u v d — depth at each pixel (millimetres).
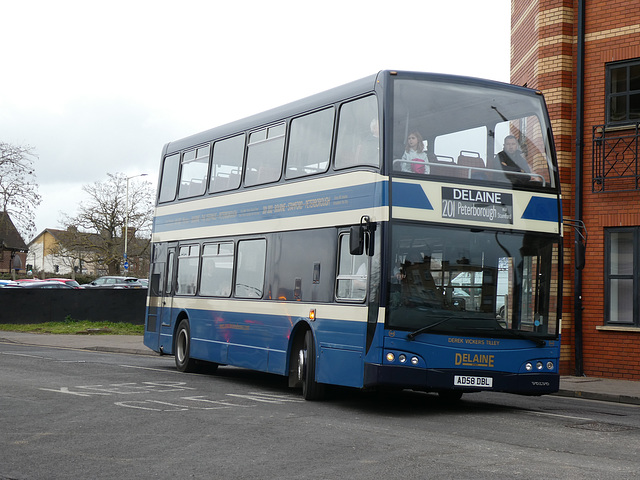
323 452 8219
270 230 14312
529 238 11859
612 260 18297
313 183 13133
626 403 14609
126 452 8180
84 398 12266
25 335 30438
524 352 11547
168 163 19234
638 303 17797
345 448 8453
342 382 11781
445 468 7430
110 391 13258
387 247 11125
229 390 13992
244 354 14820
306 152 13523
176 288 17984
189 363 17234
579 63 18875
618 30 18406
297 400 12852
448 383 11141
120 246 76062
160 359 21781
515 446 8734
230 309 15445
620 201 18109
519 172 12031
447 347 11164
